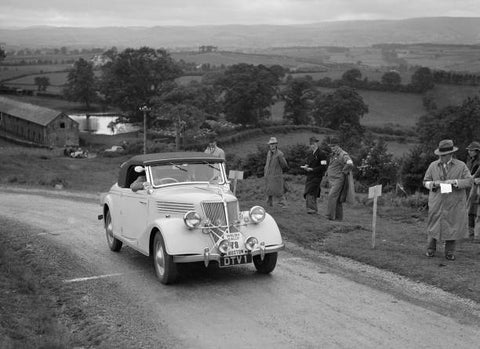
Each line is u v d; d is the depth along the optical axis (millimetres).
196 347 6398
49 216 16625
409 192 32844
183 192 9289
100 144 114500
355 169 41469
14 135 125688
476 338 6516
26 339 6527
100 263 10516
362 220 14203
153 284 9016
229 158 60375
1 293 8297
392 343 6375
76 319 7508
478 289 8180
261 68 122188
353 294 8281
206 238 8641
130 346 6441
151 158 10031
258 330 6875
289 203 16891
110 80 121438
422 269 9273
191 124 102188
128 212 10391
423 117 102250
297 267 9945
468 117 84625
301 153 50406
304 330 6836
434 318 7199
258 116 117062
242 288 8695
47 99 186125
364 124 122688
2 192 23875
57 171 38844
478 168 11562
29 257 11125
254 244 8672
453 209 9523
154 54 121750
